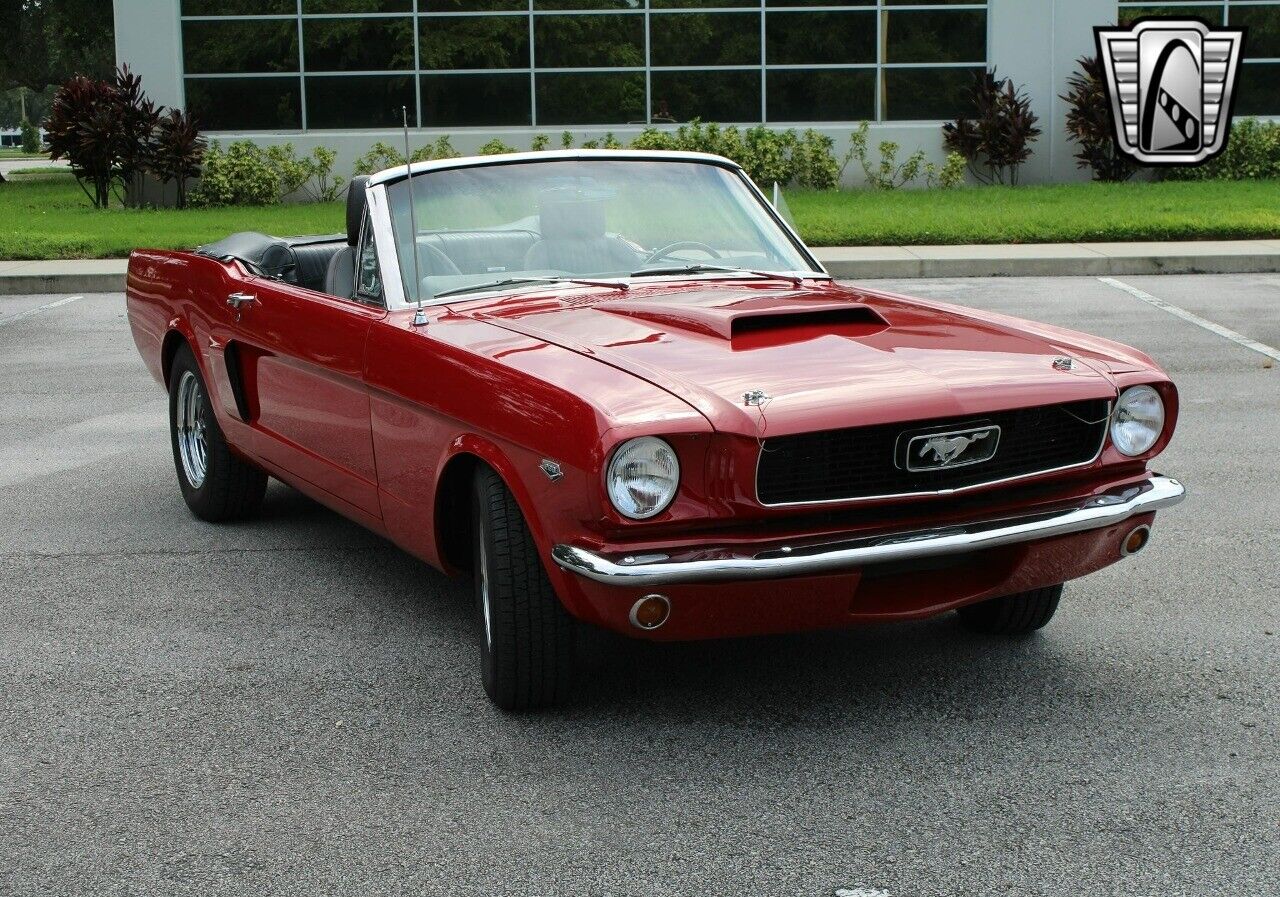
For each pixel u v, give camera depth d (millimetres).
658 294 4762
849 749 3912
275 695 4402
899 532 3758
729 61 24625
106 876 3273
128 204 24078
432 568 5781
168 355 6668
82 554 5996
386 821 3529
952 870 3223
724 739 3996
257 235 6449
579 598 3762
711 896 3127
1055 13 24219
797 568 3596
